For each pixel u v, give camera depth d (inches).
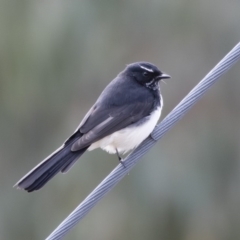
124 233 611.5
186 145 639.1
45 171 368.5
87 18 644.1
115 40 660.1
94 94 660.7
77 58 644.7
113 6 657.0
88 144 379.6
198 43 664.4
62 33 637.9
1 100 653.9
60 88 652.1
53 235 341.7
